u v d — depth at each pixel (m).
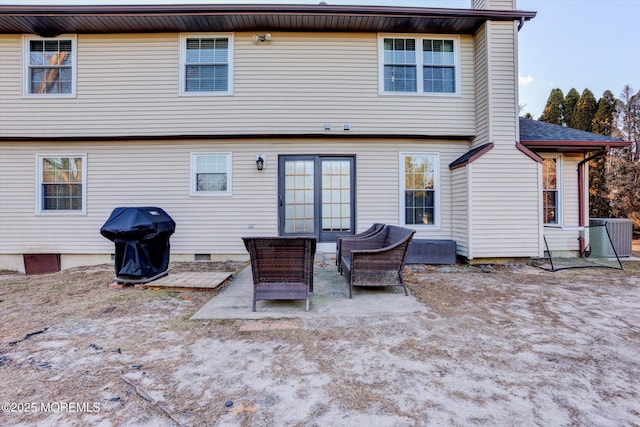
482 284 4.57
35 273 6.37
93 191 6.49
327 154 6.68
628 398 1.89
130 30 6.22
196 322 3.08
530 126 7.40
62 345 2.59
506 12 5.85
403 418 1.69
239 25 6.17
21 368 2.22
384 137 6.66
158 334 2.81
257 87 6.40
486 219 5.92
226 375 2.13
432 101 6.52
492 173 5.94
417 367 2.23
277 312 3.33
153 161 6.55
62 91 6.32
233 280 4.83
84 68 6.29
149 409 1.77
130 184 6.53
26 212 6.46
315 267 5.79
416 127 6.51
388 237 4.91
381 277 3.88
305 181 6.72
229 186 6.59
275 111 6.41
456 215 6.45
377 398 1.87
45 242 6.45
